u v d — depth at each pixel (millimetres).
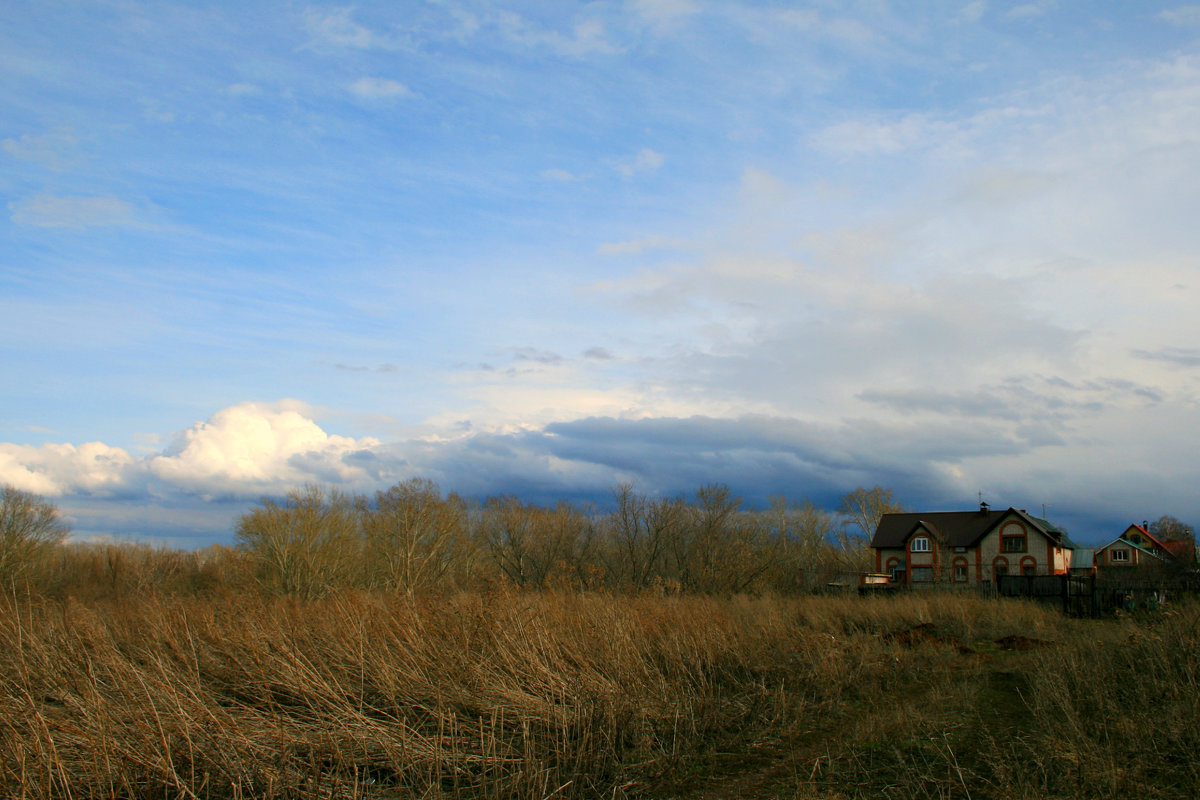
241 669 9547
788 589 41812
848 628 22281
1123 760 7012
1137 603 24797
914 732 9102
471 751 7887
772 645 15383
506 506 44875
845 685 12367
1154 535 78500
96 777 5988
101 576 36375
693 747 8602
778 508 71375
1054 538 55000
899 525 60375
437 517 40062
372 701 9344
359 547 43844
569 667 10891
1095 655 12422
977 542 56031
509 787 6922
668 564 42812
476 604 12055
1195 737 7438
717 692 11344
